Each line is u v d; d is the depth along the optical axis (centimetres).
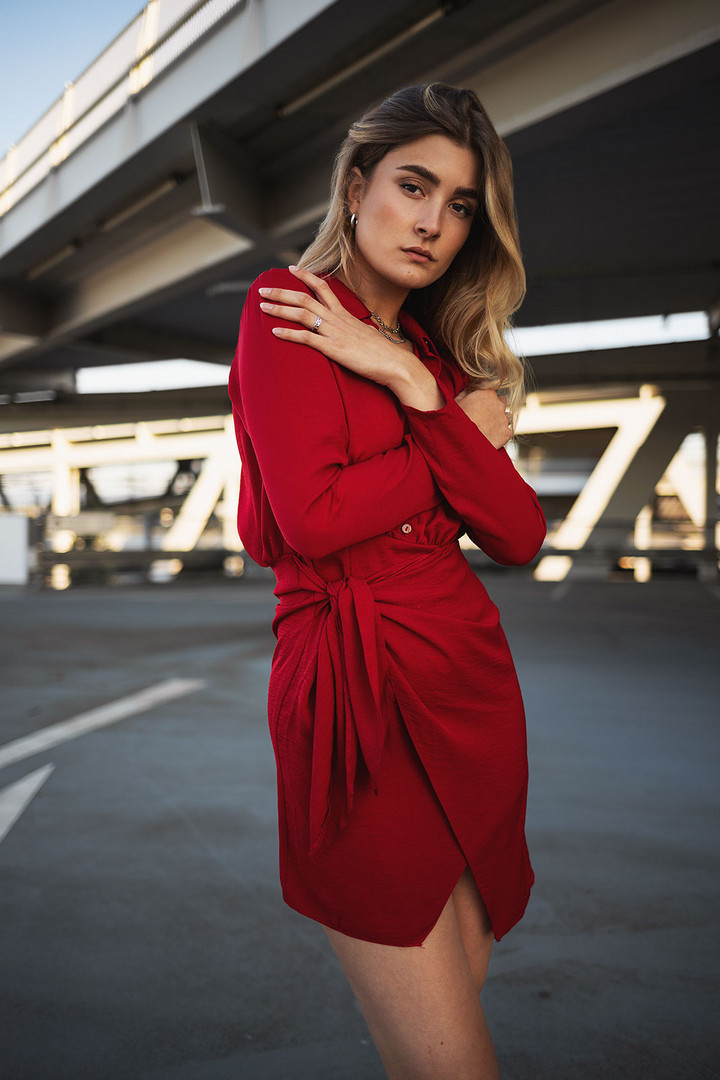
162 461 3116
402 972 103
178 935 231
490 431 117
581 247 1441
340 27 846
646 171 1112
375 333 108
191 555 1919
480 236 126
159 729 463
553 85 802
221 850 290
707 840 304
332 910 106
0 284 1823
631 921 242
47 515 1766
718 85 877
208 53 1000
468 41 852
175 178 1248
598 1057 179
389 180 111
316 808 103
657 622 1035
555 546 2275
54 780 368
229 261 1349
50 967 214
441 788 105
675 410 2288
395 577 108
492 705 111
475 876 109
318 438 101
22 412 2895
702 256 1492
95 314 1733
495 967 217
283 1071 174
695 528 2438
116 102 1207
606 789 364
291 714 109
